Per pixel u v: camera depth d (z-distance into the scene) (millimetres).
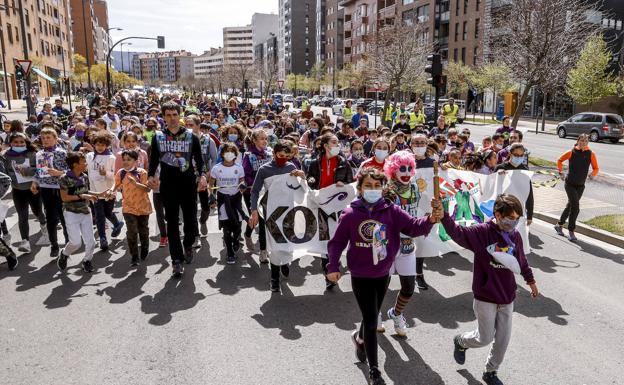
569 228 8430
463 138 10430
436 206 3773
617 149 23953
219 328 5027
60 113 19234
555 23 15805
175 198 6414
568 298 5926
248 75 93375
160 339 4773
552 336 4949
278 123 16359
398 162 4918
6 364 4312
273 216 6074
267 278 6508
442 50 62250
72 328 4988
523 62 16625
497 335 3975
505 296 3850
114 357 4434
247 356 4473
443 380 4141
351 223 3881
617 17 44281
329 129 8250
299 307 5586
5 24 49875
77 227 6480
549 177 14078
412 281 4730
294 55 135875
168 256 7340
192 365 4312
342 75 74625
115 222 8219
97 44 137000
